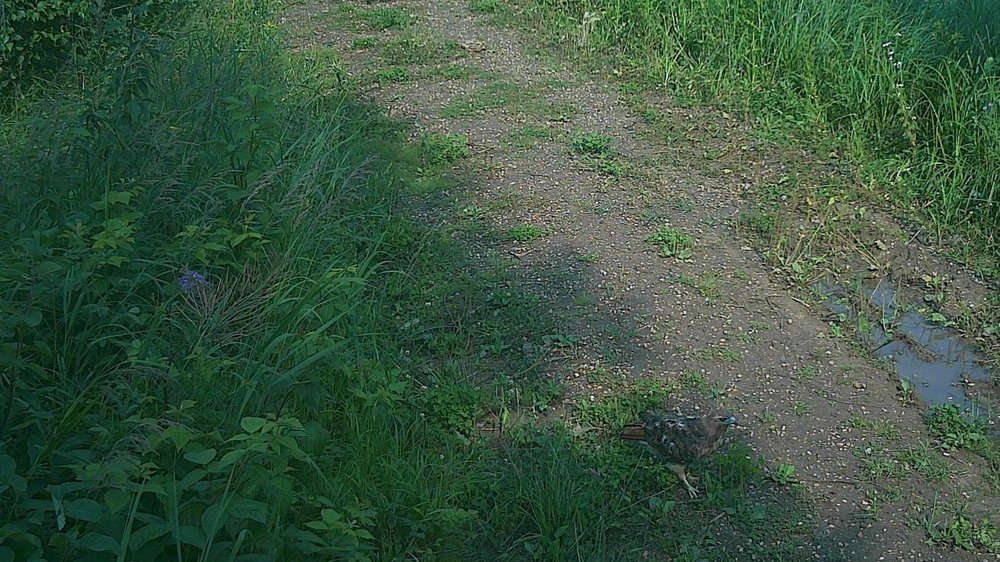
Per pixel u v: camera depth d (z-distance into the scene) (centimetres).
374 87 870
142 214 443
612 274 587
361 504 374
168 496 289
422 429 445
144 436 301
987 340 527
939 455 445
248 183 525
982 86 700
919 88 730
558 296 565
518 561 385
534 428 457
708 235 634
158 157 517
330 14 1070
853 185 686
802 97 802
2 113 739
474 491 414
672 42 902
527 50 966
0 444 305
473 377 493
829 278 586
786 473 432
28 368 357
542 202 675
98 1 654
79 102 601
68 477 322
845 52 809
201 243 472
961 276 584
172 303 438
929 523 406
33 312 354
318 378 409
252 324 431
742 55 851
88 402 352
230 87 654
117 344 406
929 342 527
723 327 538
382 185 681
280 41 932
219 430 353
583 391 486
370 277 573
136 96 532
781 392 488
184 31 767
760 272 593
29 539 271
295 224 520
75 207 473
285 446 318
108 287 430
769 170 716
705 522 407
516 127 796
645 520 407
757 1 873
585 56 939
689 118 803
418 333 523
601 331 533
